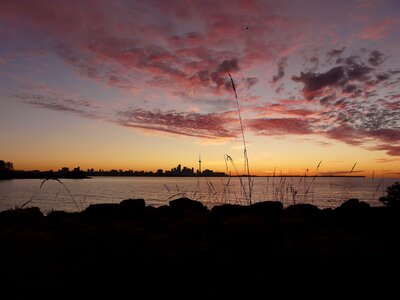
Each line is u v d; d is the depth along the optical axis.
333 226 6.59
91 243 5.29
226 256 4.65
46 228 7.00
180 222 6.85
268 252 4.87
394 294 3.45
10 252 4.73
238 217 6.89
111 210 8.08
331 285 3.71
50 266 4.33
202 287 3.74
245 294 3.52
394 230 5.71
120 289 3.68
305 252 4.56
